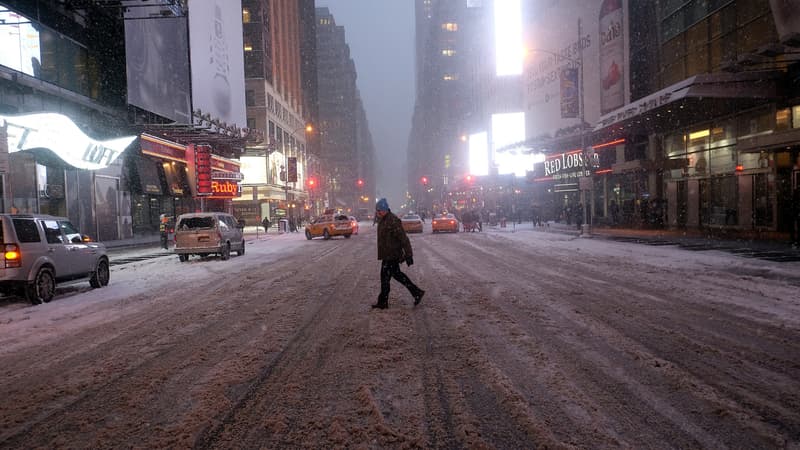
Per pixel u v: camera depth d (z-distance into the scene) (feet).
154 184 113.39
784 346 17.84
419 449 10.72
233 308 27.61
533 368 15.75
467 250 62.18
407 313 24.73
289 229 177.37
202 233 59.36
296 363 16.92
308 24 379.76
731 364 15.89
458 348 18.20
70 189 86.63
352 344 19.19
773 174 71.56
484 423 11.84
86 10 90.38
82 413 13.11
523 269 41.55
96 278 38.78
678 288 30.60
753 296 27.63
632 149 112.27
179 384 15.14
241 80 147.84
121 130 98.99
